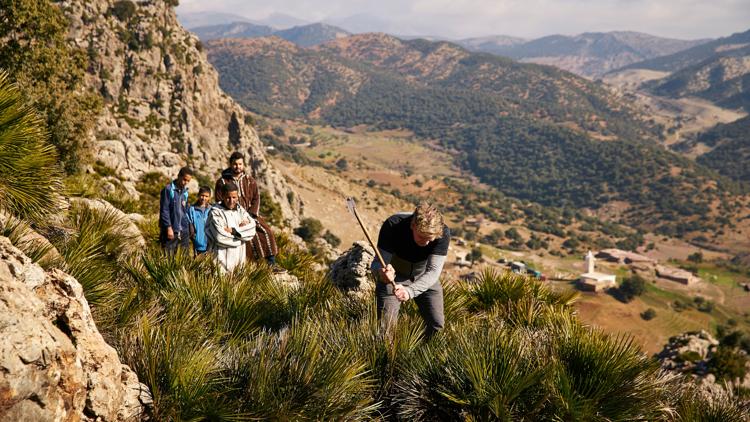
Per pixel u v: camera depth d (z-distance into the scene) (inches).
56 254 169.0
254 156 5265.8
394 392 166.1
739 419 181.5
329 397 143.3
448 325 206.2
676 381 194.9
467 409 153.7
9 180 208.1
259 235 340.5
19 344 91.7
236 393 142.9
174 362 138.9
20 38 1019.9
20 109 215.8
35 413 92.9
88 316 121.0
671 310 6343.5
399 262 194.7
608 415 151.9
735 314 7081.7
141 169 1552.7
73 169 941.8
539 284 297.1
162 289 206.4
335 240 4717.0
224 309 204.2
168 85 5191.9
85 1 5177.2
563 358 168.2
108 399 113.7
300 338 160.4
